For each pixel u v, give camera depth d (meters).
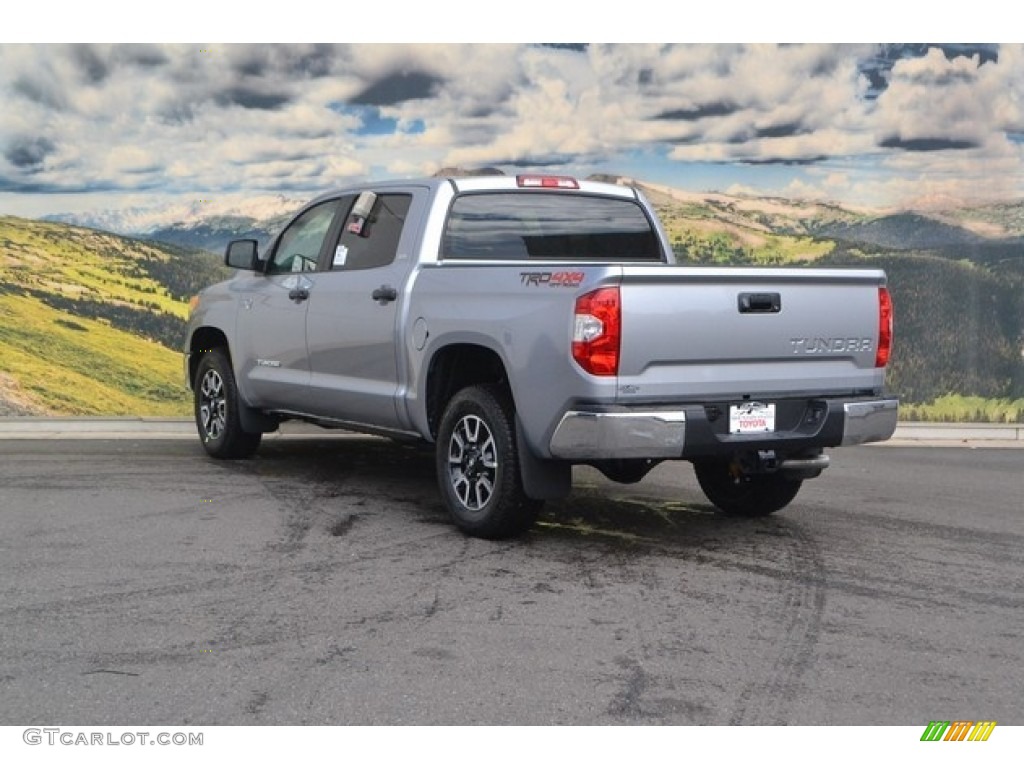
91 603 5.20
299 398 7.90
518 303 6.04
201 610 5.12
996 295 11.25
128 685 4.29
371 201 7.48
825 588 5.62
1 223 10.48
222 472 8.43
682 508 7.52
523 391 5.98
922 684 4.40
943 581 5.77
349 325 7.30
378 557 6.04
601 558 6.12
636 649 4.71
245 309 8.43
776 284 6.07
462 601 5.30
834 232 11.20
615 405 5.71
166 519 6.84
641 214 7.73
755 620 5.10
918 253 11.18
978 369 11.31
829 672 4.50
